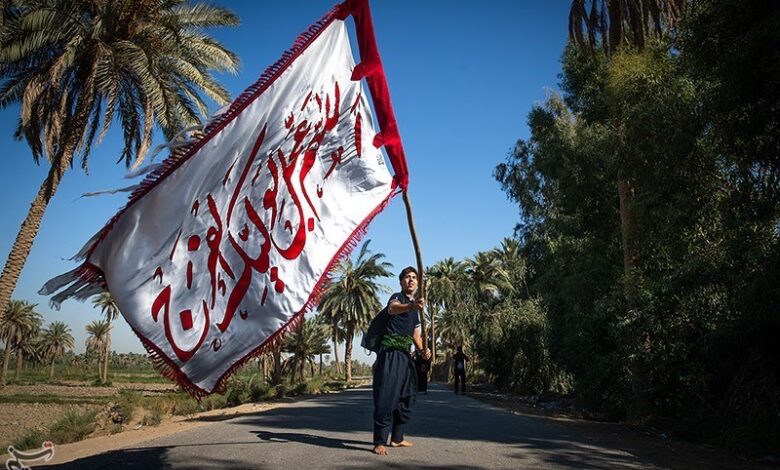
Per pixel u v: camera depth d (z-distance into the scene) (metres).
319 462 4.70
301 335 44.53
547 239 23.17
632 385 11.87
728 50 8.65
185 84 17.97
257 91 4.28
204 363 3.76
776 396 8.27
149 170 3.86
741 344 9.09
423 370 15.04
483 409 13.34
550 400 20.41
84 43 15.91
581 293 14.52
